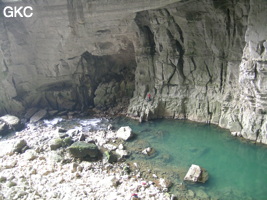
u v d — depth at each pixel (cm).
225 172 1440
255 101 1614
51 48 2264
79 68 2428
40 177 1348
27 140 1831
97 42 2230
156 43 2105
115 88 2488
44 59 2327
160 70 2109
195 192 1269
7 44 2136
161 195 1230
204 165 1509
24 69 2289
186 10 1873
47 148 1694
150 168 1477
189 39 1961
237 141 1722
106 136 1872
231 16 1712
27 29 2220
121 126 2058
